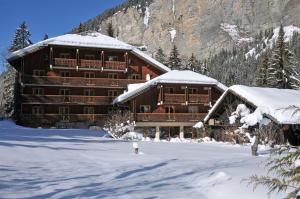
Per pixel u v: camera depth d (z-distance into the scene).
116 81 55.16
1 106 74.94
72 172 13.33
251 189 9.27
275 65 55.41
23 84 51.16
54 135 34.06
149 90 49.66
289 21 199.00
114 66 55.19
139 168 14.03
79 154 18.38
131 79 56.09
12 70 67.75
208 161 15.53
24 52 50.97
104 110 55.09
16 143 21.67
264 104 34.00
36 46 51.34
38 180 11.68
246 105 37.56
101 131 42.97
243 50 174.88
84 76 55.00
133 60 56.75
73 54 54.16
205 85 51.16
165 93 49.41
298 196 6.34
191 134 51.16
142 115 48.19
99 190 10.26
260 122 32.72
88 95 55.09
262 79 58.22
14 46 74.06
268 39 182.75
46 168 14.05
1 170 13.05
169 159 16.75
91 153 18.97
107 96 54.47
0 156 16.12
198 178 11.12
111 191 10.10
